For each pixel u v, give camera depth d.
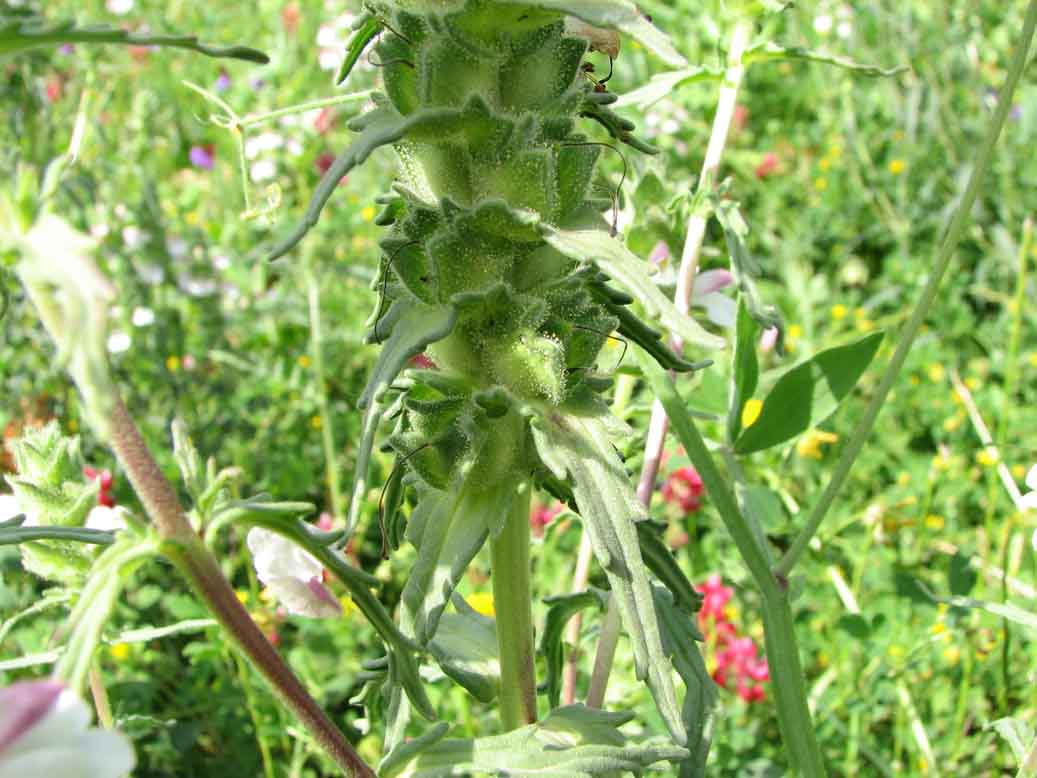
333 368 0.36
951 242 0.15
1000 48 0.53
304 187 0.43
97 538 0.12
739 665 0.24
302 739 0.22
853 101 0.50
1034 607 0.26
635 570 0.12
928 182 0.45
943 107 0.47
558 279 0.12
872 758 0.23
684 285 0.18
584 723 0.14
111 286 0.08
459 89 0.11
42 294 0.08
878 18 0.52
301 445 0.34
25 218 0.08
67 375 0.33
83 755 0.08
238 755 0.25
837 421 0.34
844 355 0.17
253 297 0.39
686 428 0.16
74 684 0.09
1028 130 0.46
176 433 0.11
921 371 0.37
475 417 0.12
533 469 0.13
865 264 0.45
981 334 0.39
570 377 0.12
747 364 0.17
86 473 0.23
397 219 0.13
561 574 0.27
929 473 0.29
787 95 0.52
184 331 0.37
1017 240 0.43
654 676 0.11
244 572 0.29
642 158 0.18
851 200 0.45
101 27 0.09
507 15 0.11
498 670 0.15
